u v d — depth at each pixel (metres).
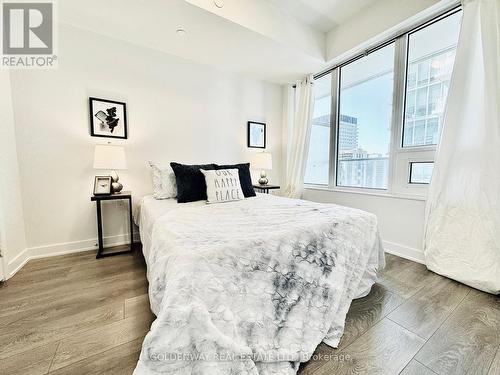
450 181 1.81
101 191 2.28
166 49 2.57
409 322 1.27
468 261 1.69
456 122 1.76
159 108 2.66
